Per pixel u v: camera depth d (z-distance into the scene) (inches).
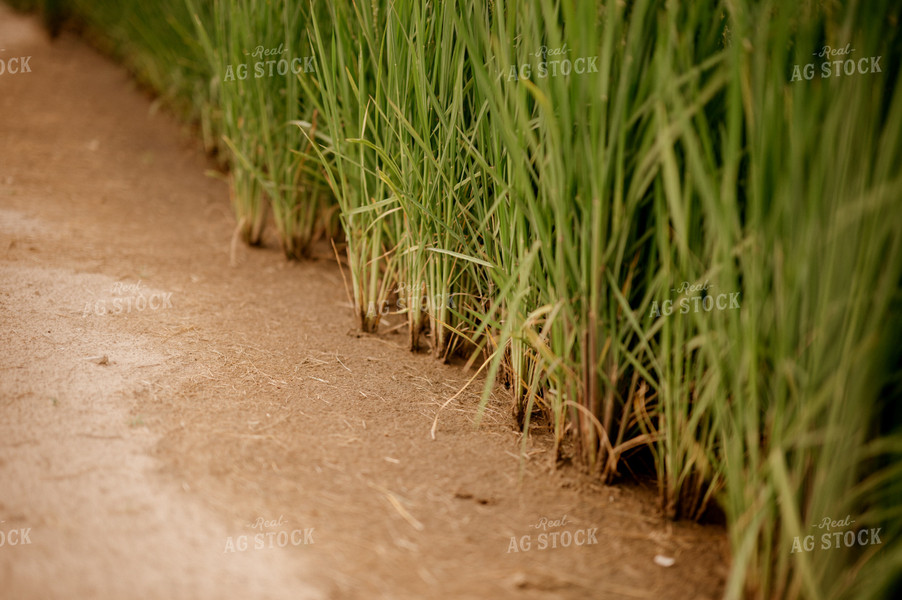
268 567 56.1
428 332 105.5
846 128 49.1
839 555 53.3
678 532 66.1
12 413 71.1
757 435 56.3
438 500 66.9
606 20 57.7
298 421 77.4
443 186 86.9
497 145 74.3
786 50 53.6
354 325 105.7
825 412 52.5
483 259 87.9
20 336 87.1
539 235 66.1
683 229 57.6
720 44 62.4
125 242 127.0
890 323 49.9
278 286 117.4
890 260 48.1
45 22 264.1
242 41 119.1
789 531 50.8
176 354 88.6
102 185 153.9
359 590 54.9
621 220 63.3
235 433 73.2
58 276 107.3
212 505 62.2
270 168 122.0
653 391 72.1
